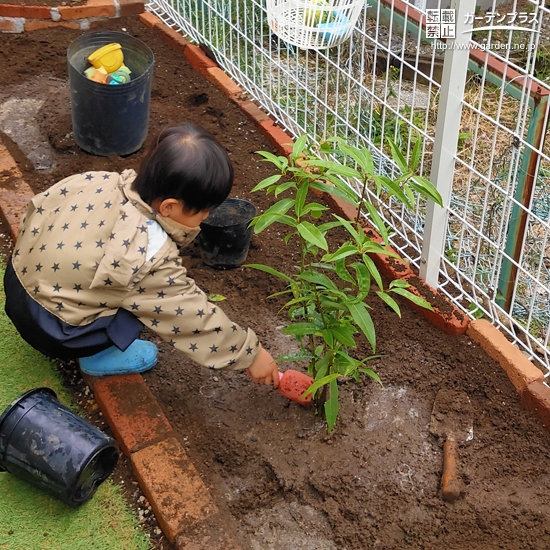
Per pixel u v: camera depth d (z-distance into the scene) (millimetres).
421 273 2826
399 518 2141
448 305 2699
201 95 4000
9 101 3951
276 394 2494
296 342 2680
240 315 2779
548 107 2260
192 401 2461
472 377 2518
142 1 4754
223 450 2305
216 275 2939
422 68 4484
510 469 2264
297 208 1977
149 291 2117
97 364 2418
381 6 2910
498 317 2854
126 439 2232
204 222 2830
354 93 3707
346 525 2127
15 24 4504
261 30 3641
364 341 2650
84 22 4652
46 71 4238
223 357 2215
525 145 2344
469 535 2104
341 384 2516
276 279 2912
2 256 2963
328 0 3064
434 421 2391
